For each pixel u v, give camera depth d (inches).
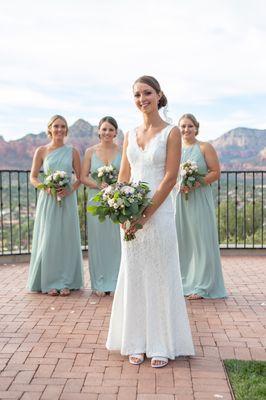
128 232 135.6
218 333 164.9
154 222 137.8
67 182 216.5
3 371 134.2
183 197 215.0
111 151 221.8
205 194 214.1
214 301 206.1
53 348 151.6
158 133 140.3
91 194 219.8
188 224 215.3
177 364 138.6
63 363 139.6
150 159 138.7
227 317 183.2
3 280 248.1
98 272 220.1
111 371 134.1
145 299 140.0
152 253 138.1
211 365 137.7
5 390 122.5
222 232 534.9
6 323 176.9
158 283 138.9
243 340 157.9
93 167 220.5
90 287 232.8
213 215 214.7
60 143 225.1
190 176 208.8
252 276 253.6
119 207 132.0
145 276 139.0
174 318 140.7
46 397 118.7
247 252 314.8
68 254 222.2
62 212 221.3
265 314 186.7
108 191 134.2
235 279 247.1
